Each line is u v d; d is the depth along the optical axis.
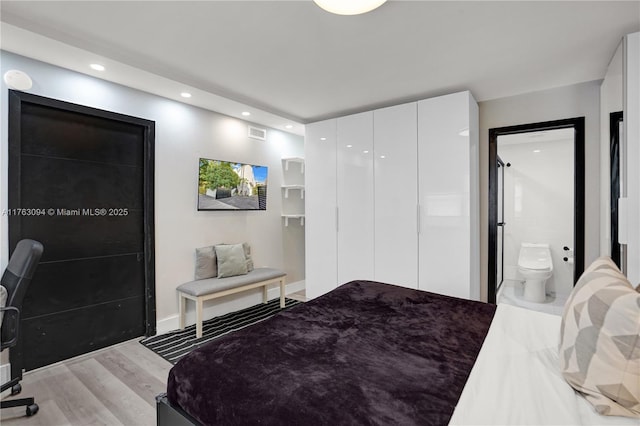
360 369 1.22
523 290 4.41
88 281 2.74
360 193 3.63
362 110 3.74
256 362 1.29
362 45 2.28
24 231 2.38
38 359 2.48
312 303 2.04
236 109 3.56
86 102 2.65
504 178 4.45
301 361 1.29
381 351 1.38
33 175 2.43
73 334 2.66
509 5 1.82
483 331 1.58
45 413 1.96
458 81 2.91
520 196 4.41
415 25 2.02
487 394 1.04
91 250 2.75
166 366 2.53
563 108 3.05
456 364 1.25
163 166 3.19
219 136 3.70
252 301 4.08
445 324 1.67
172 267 3.28
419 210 3.23
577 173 3.00
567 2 1.79
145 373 2.42
